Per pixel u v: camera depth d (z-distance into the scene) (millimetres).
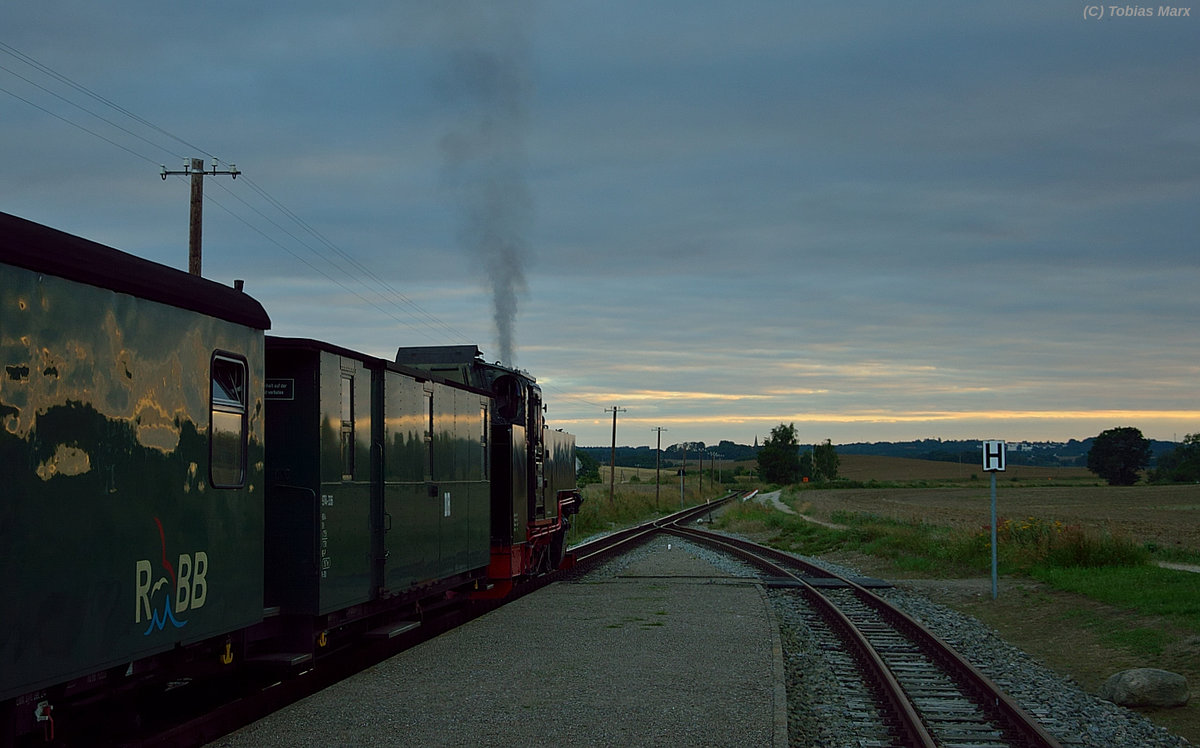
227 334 7906
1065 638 14477
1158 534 39312
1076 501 83312
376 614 11109
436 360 16938
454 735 8125
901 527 36625
